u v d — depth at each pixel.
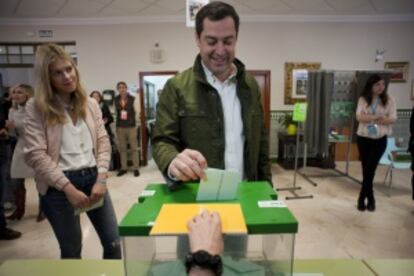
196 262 0.51
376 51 5.09
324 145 3.72
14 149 2.73
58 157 1.34
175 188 0.76
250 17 4.94
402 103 5.25
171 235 0.56
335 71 3.90
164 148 0.89
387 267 0.94
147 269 0.63
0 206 2.48
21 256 2.27
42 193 1.36
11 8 4.31
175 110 1.03
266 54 5.07
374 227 2.66
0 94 4.02
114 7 4.33
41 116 1.30
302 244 2.37
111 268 0.94
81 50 5.01
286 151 4.91
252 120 1.11
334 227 2.67
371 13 4.85
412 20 5.00
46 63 1.25
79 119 1.42
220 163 1.04
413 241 2.41
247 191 0.74
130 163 4.84
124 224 0.57
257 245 0.66
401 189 3.71
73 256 1.43
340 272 0.91
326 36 5.04
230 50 0.93
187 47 5.02
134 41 5.01
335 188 3.78
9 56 5.07
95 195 1.41
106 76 5.09
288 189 3.68
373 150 2.89
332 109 4.02
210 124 1.03
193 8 1.46
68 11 4.49
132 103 4.53
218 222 0.57
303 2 4.28
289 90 5.14
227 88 1.08
